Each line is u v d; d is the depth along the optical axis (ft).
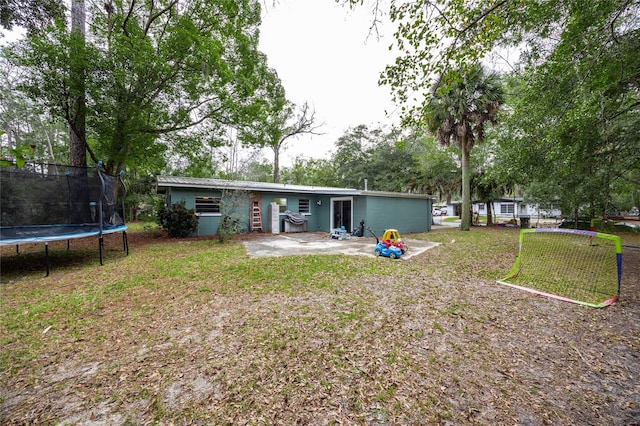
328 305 12.66
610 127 18.93
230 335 9.86
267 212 45.44
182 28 29.27
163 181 35.17
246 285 15.51
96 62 26.25
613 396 6.92
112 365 8.12
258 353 8.70
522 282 16.83
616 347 9.29
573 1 14.62
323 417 6.17
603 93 18.01
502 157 27.99
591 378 7.65
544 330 10.49
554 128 20.04
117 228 24.13
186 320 11.10
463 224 51.39
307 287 15.20
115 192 30.83
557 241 33.60
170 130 35.19
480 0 12.03
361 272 18.30
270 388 7.11
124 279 16.71
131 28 33.24
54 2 22.27
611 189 28.73
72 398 6.77
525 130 22.88
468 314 11.89
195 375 7.63
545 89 19.17
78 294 14.12
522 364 8.29
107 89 27.27
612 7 14.38
